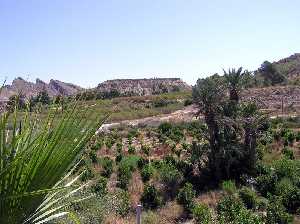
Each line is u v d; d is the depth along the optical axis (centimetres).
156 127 6197
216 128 3388
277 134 4438
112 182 3181
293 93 7788
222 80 3525
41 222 298
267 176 3030
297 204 2608
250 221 2128
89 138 305
